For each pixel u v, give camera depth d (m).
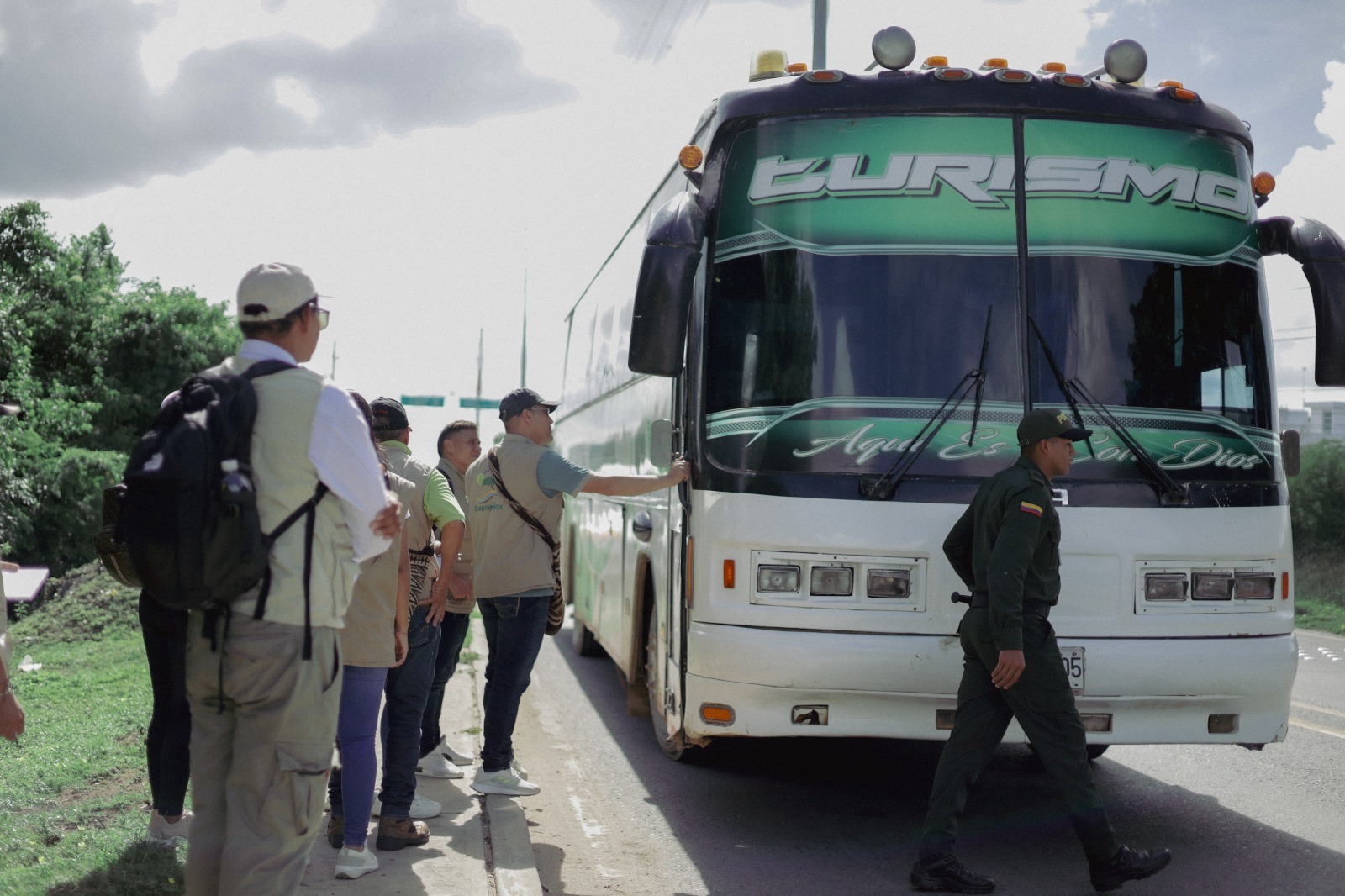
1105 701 5.65
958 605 5.70
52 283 33.50
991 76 6.07
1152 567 5.76
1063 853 5.94
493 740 6.44
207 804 3.54
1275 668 5.80
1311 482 24.59
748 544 5.79
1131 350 5.93
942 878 5.23
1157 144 6.14
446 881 4.88
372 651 4.89
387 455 5.61
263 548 3.33
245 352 3.54
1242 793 7.27
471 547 6.70
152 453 3.21
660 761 8.05
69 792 6.16
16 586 9.19
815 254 5.96
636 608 8.23
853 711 5.70
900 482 5.75
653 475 7.69
